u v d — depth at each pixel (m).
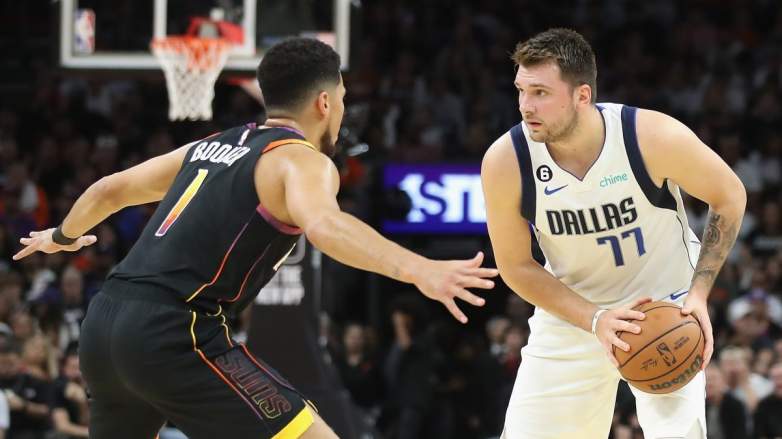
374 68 31.75
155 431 8.50
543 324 10.10
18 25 34.31
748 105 31.31
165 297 7.86
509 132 9.37
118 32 17.70
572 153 9.11
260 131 8.24
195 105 17.55
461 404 21.23
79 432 18.48
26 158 28.44
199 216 8.00
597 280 9.72
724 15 35.03
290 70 8.31
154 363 7.79
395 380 20.53
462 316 6.90
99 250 24.42
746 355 20.12
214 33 17.55
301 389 16.94
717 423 18.53
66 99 30.47
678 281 9.65
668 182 9.30
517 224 9.49
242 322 20.19
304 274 17.12
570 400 9.96
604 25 34.81
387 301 25.27
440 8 34.25
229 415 7.84
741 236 27.20
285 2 17.48
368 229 7.24
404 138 29.12
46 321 20.97
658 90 32.12
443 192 25.25
